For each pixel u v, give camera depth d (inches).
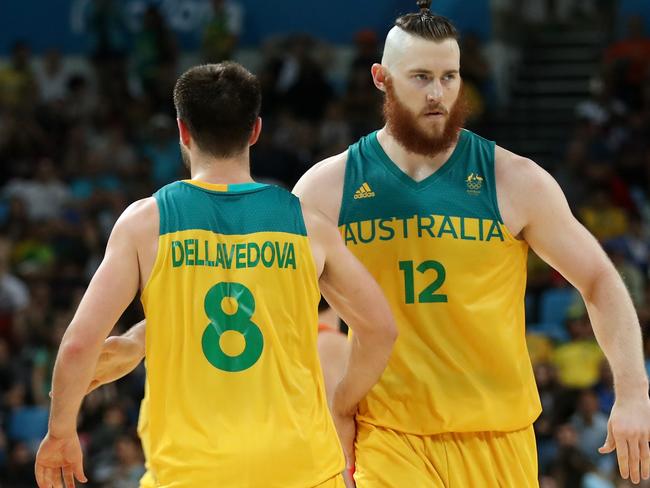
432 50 395.5
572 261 404.5
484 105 1526.8
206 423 341.1
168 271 349.4
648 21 1620.3
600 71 1550.2
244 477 337.4
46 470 360.5
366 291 368.8
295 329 352.2
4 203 1446.9
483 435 413.4
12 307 1228.5
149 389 351.3
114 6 1640.0
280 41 1627.7
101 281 346.3
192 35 1670.8
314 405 352.2
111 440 1008.2
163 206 355.6
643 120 1455.5
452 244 407.2
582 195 1344.7
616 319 395.2
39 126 1560.0
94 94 1611.7
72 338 339.9
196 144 364.5
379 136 423.8
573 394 1018.7
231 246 352.5
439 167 413.1
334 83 1640.0
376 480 407.8
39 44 1710.1
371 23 1644.9
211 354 345.4
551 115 1577.3
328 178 423.2
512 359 410.3
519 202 407.8
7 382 1119.6
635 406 382.0
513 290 414.9
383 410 411.2
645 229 1342.3
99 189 1385.3
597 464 969.5
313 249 360.5
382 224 413.7
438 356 408.8
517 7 1689.2
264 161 1419.8
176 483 340.2
